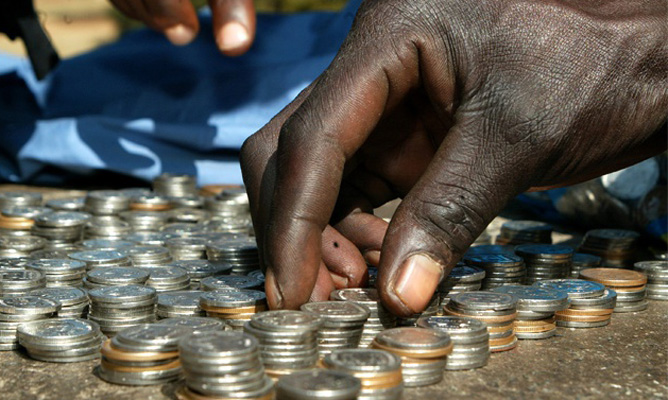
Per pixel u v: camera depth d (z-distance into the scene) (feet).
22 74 3.18
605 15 1.76
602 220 2.36
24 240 2.14
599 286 1.87
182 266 1.99
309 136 1.71
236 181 2.96
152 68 3.18
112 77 3.18
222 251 2.03
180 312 1.78
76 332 1.70
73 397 1.60
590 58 1.73
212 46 3.18
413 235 1.69
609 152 1.77
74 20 7.08
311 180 1.70
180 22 2.48
